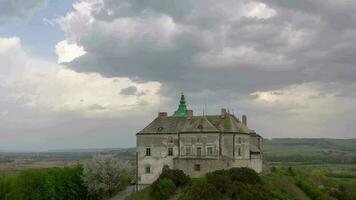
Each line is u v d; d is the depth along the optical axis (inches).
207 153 5502.0
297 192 5462.6
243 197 4726.9
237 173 5118.1
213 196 4746.6
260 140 6441.9
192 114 5999.0
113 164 5959.6
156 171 5664.4
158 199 5024.6
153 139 5708.7
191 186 4985.2
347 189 6884.8
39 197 5698.8
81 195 6082.7
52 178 5826.8
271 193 4936.0
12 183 5954.7
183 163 5511.8
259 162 6117.1
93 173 5915.4
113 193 6008.9
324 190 6422.2
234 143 5565.9
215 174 5073.8
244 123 6658.5
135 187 5772.6
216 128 5551.2
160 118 5871.1
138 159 5738.2
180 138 5605.3
